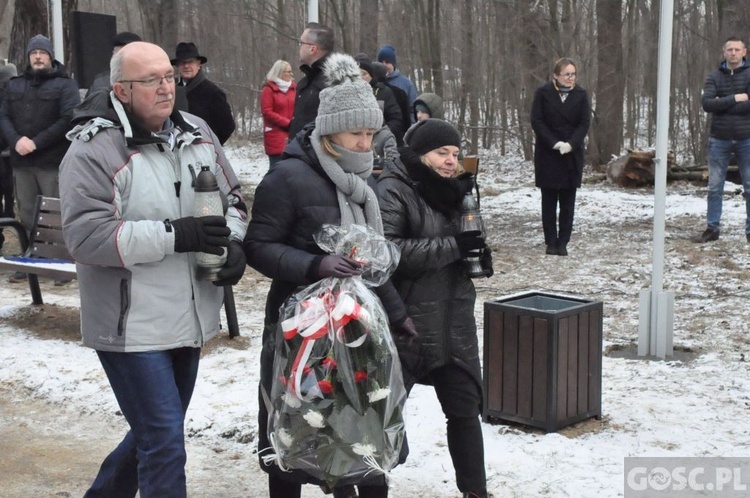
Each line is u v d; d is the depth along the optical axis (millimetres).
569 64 10094
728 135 10445
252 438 5113
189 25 30453
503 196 16203
